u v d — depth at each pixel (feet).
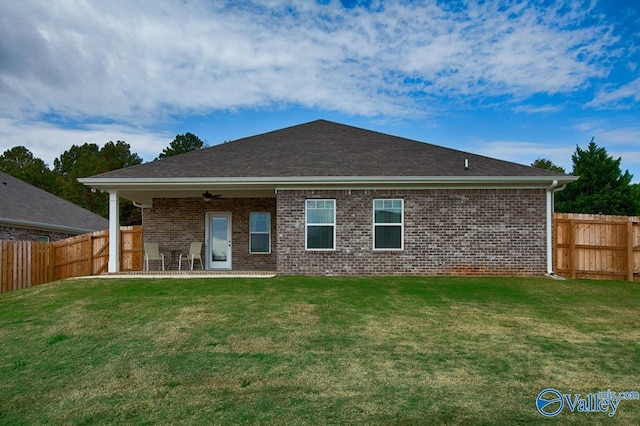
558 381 17.66
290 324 25.18
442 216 43.11
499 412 15.06
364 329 24.29
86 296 32.96
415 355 20.40
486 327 24.91
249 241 53.57
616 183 97.25
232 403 15.72
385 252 43.24
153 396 16.40
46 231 63.46
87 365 19.49
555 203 100.37
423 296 32.60
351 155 48.57
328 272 43.34
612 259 43.01
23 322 26.53
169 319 26.35
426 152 49.83
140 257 53.62
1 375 18.54
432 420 14.48
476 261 42.93
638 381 17.72
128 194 50.21
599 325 25.63
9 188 68.44
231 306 29.27
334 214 43.60
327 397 16.15
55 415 15.08
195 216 53.57
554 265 43.88
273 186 43.62
